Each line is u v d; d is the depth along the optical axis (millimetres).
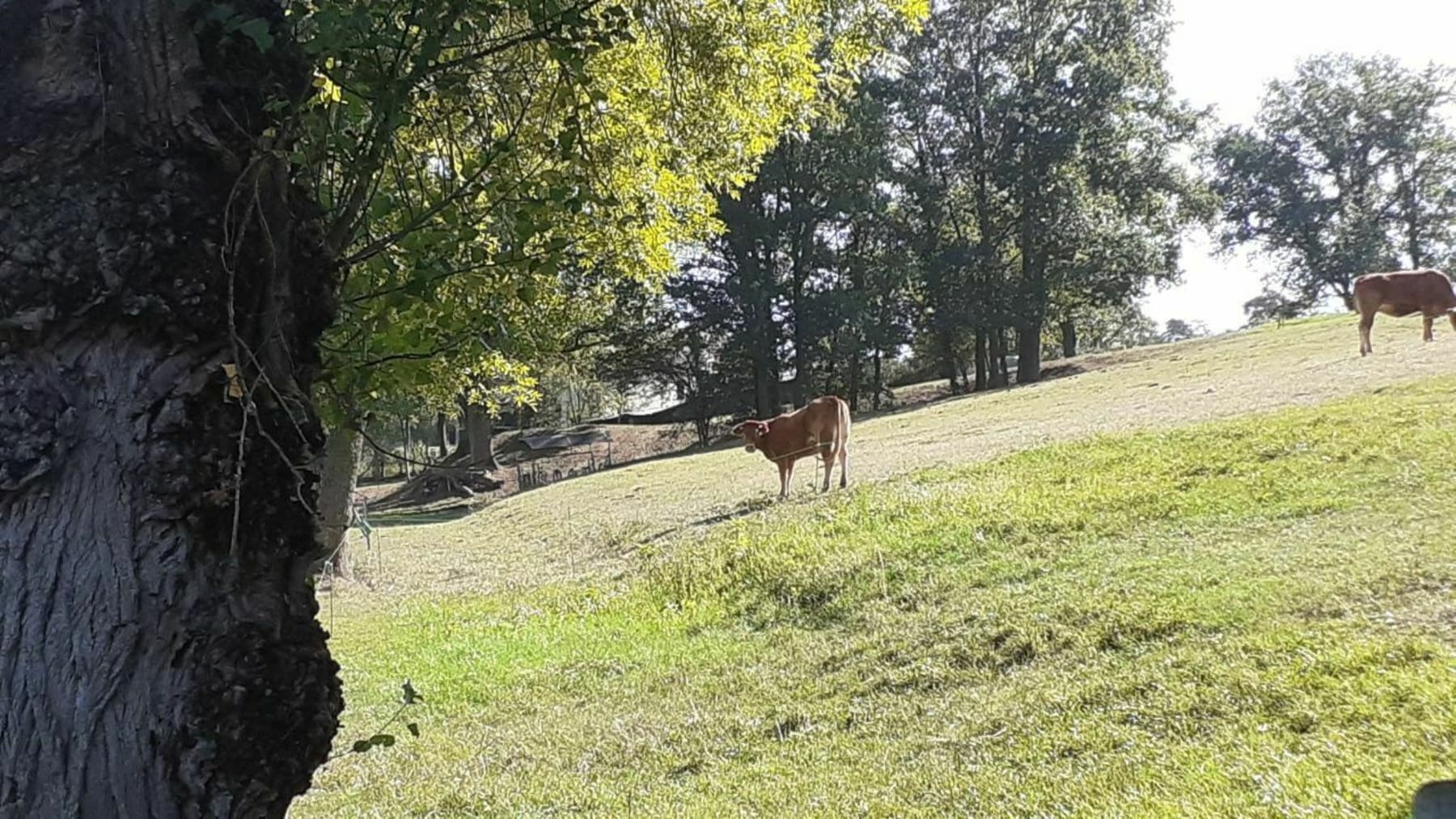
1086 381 35125
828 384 56625
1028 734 6562
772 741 7898
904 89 50781
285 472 2410
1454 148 63219
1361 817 4215
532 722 9875
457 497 45406
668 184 7215
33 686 2068
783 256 54125
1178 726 5977
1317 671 6125
